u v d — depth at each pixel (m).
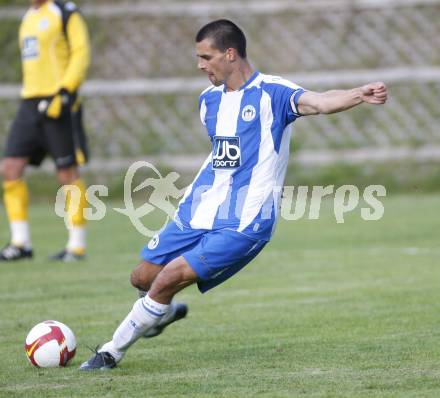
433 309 23.66
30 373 17.92
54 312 24.67
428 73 56.66
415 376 16.78
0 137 58.66
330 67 59.62
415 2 59.25
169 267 17.48
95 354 18.28
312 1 60.59
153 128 58.56
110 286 28.59
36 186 57.09
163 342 20.77
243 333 21.50
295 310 24.19
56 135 33.78
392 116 56.97
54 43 33.53
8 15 61.88
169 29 61.88
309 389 16.00
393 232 39.84
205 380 16.92
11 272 31.56
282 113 17.62
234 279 29.64
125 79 61.06
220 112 18.00
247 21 61.19
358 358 18.42
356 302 25.03
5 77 61.16
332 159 56.00
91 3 63.84
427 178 55.53
